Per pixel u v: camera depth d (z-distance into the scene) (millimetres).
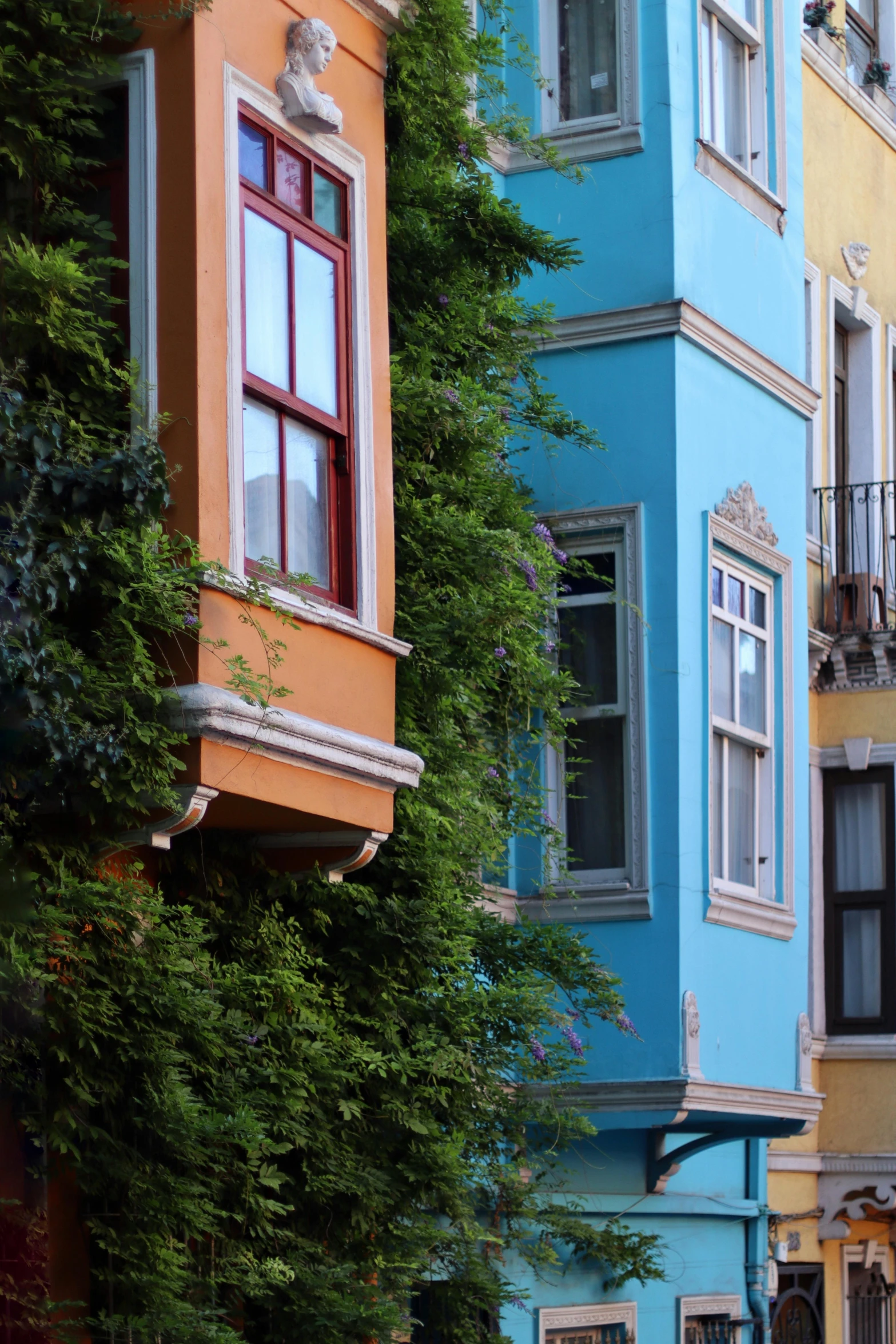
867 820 17969
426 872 10258
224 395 8547
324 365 9531
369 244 9930
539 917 13367
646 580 13531
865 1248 18312
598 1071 13102
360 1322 9117
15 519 7477
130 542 7922
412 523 10852
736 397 14594
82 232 8492
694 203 14148
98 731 7707
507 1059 10789
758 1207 15711
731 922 13820
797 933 14984
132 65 8656
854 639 17781
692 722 13477
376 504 9750
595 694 13625
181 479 8336
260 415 9023
